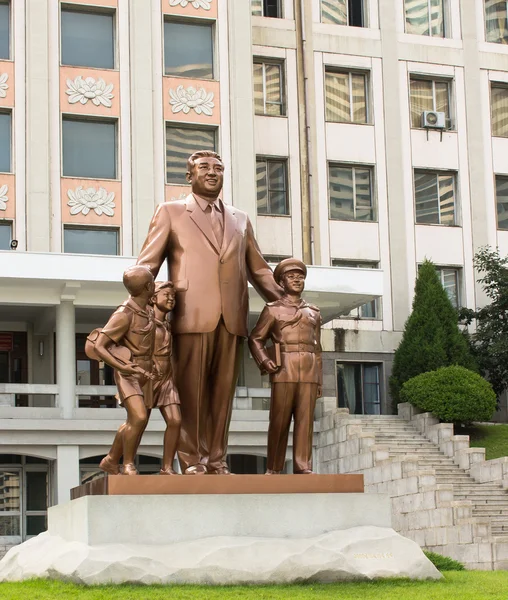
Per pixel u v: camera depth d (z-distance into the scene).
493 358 32.94
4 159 30.84
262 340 11.91
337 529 11.20
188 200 11.88
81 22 32.00
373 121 36.88
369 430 28.92
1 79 30.91
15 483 28.47
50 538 11.77
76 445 26.55
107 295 27.61
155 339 11.22
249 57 33.31
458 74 38.09
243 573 10.43
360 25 37.47
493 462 25.45
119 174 31.70
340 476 11.39
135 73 32.09
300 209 35.50
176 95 32.50
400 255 36.34
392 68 37.34
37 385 26.73
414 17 37.94
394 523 24.22
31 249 30.50
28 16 31.27
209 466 11.57
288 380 11.75
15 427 25.95
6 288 26.91
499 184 38.12
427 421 29.00
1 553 26.45
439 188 37.38
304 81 36.12
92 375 30.95
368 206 36.50
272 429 11.91
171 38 32.84
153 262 11.53
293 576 10.56
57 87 31.36
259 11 36.34
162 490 10.76
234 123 32.94
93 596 9.57
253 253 12.19
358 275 28.97
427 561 11.34
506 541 20.80
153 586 10.12
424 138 37.38
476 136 37.84
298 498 11.12
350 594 10.06
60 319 27.20
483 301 36.88
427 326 32.72
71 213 31.11
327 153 36.25
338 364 35.12
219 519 10.80
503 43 38.84
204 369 11.51
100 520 10.48
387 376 35.16
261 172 35.50
